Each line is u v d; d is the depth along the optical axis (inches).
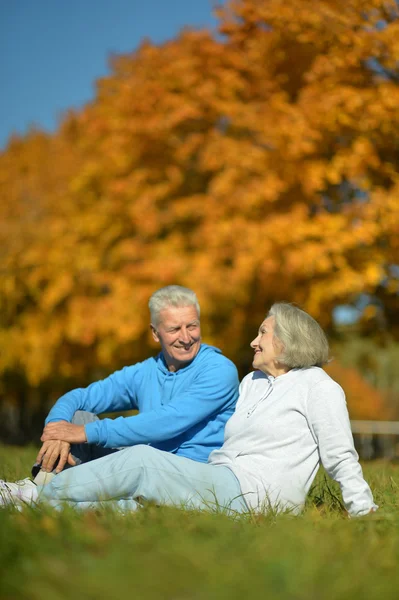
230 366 176.6
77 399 182.7
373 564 92.4
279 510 146.3
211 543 97.4
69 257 646.5
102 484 142.3
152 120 561.9
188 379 176.6
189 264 545.0
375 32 464.1
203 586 78.7
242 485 150.5
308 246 483.2
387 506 144.2
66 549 94.7
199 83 561.9
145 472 143.3
